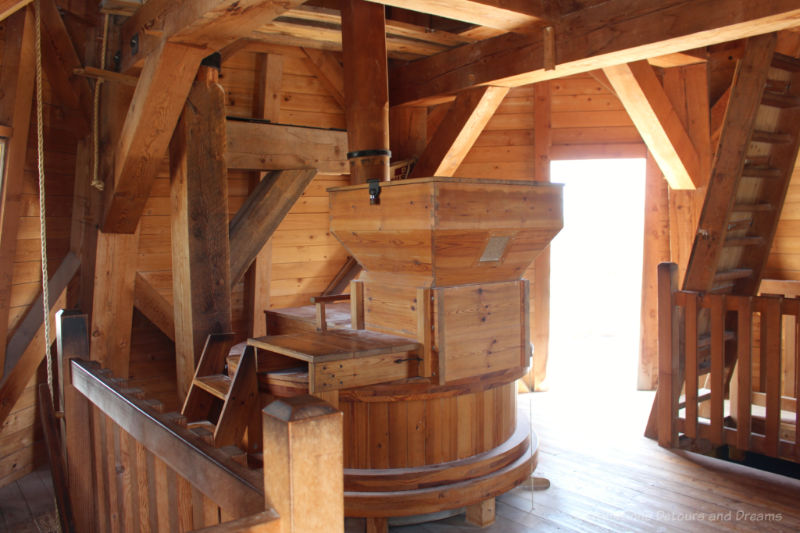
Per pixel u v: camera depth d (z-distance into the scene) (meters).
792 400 4.71
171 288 4.89
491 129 6.20
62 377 3.29
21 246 4.09
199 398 3.59
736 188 4.29
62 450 3.36
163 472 2.16
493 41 4.66
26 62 3.74
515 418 4.01
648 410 5.51
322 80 5.36
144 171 3.80
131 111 3.60
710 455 4.75
